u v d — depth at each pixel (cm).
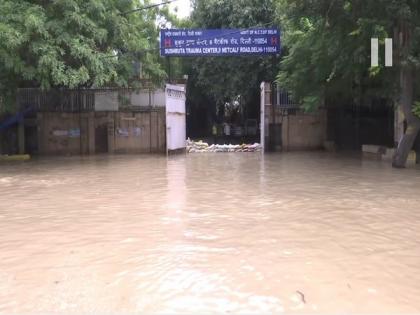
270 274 566
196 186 1254
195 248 672
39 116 2377
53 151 2391
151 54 2542
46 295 509
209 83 3153
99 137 2409
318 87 2033
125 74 2172
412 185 1234
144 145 2414
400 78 1570
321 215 880
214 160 2009
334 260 617
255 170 1611
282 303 484
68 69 1784
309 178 1388
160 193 1144
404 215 878
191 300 493
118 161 1991
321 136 2481
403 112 1578
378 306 476
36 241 721
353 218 855
